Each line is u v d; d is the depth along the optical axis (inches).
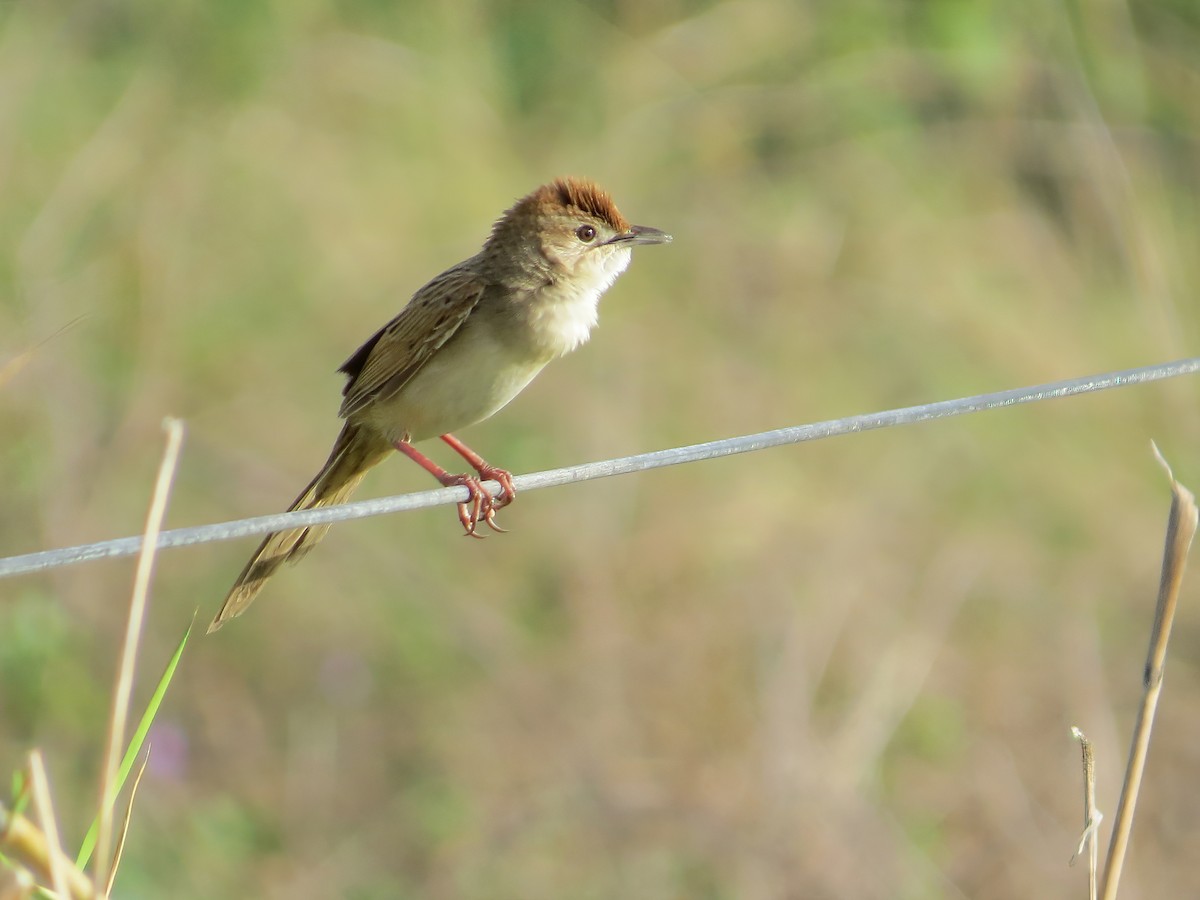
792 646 466.9
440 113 654.5
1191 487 577.3
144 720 197.3
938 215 665.6
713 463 542.9
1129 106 689.6
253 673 474.9
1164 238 661.3
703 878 411.8
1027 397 252.1
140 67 634.8
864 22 710.5
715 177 657.6
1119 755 452.4
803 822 417.7
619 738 446.3
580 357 560.1
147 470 518.9
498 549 509.7
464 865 421.4
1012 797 439.2
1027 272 649.0
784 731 438.3
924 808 435.2
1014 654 491.5
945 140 692.1
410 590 494.3
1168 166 692.1
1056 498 565.6
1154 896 416.2
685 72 692.1
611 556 497.0
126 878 398.6
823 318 614.2
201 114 629.9
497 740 450.0
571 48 703.1
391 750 456.8
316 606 488.1
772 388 578.6
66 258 563.8
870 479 555.5
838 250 641.0
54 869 172.6
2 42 611.5
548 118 686.5
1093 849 207.2
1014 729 462.6
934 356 608.7
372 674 475.2
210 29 650.8
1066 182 676.7
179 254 575.5
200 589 494.6
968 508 557.6
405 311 322.0
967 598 509.0
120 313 553.9
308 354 566.3
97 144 598.2
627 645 470.3
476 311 317.7
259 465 529.0
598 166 654.5
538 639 483.5
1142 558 543.8
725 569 498.0
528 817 430.0
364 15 693.3
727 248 629.6
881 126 690.2
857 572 501.7
